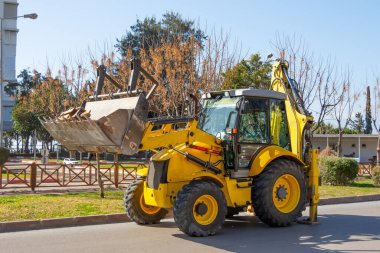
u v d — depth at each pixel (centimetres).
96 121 873
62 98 3591
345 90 3175
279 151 1055
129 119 881
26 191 1530
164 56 2662
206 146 994
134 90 941
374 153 4247
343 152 4325
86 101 1033
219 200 951
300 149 1115
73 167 1775
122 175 1762
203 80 2503
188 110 1520
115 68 2914
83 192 1539
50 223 1052
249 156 1038
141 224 1080
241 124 1028
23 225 1022
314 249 842
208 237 940
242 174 1022
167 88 2542
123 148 879
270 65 2533
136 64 953
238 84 2470
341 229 1042
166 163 958
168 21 3650
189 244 876
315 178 1114
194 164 980
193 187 927
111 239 920
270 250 832
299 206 1062
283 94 1108
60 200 1330
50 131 1028
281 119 1122
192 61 2533
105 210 1180
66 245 865
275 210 1025
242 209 1097
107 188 1658
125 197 1069
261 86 2475
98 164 1418
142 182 1069
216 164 997
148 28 4006
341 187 1881
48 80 3822
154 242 892
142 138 908
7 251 817
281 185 1053
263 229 1035
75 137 957
